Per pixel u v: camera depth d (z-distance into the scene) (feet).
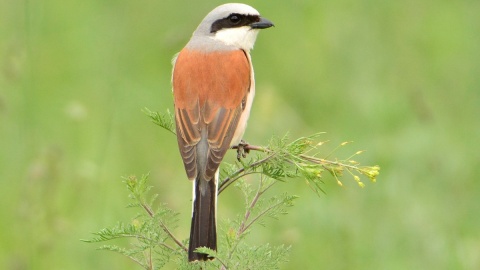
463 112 53.52
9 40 50.29
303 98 53.06
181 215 43.96
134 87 53.57
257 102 51.19
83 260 42.37
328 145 49.26
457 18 59.77
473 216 45.88
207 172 32.37
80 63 53.88
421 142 48.03
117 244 42.50
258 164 31.07
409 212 44.62
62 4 57.00
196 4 57.77
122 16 56.90
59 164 42.98
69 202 43.80
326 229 43.88
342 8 59.00
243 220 30.68
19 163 45.80
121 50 54.39
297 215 44.19
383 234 43.86
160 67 55.06
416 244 43.60
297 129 48.32
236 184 31.81
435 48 57.93
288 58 56.03
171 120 34.14
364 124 50.83
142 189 30.40
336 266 42.93
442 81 55.42
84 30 56.18
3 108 44.98
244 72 35.42
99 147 48.21
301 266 42.83
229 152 44.93
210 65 35.27
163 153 48.32
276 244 41.50
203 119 34.30
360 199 45.27
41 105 51.29
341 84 53.98
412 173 47.09
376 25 57.52
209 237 30.81
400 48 56.24
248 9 37.29
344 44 56.34
